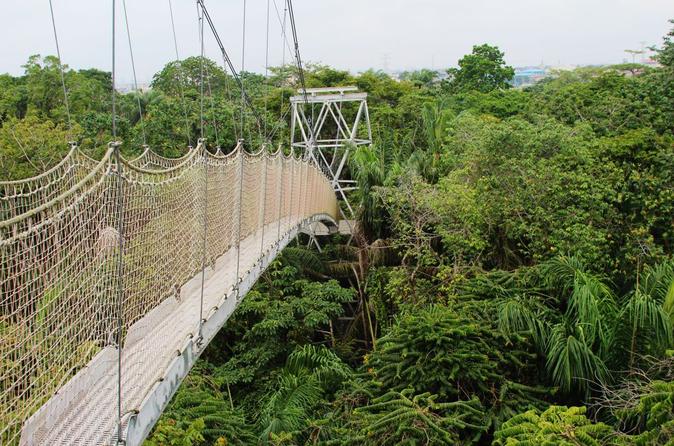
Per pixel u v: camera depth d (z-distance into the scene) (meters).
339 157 26.05
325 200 18.22
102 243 4.73
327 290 15.19
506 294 10.33
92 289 4.64
